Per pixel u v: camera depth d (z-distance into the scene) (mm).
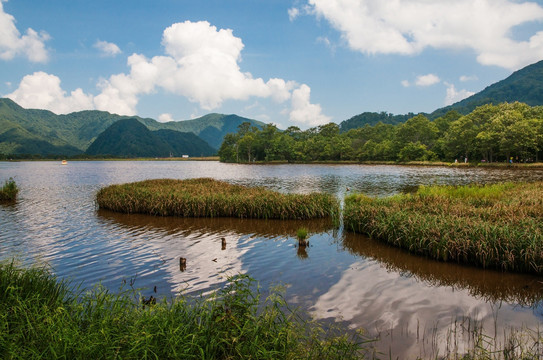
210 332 6523
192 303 9758
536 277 12258
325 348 6500
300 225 21938
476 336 8016
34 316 6707
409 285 11477
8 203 33000
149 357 5848
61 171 102562
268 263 13977
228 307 7590
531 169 80812
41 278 9070
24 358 5500
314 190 43250
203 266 13602
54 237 18875
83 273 12883
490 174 67000
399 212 18234
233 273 12719
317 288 11172
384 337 7977
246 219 24094
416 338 7926
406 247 16016
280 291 10898
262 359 6023
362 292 10820
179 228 21203
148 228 21219
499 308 9672
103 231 20406
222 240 16422
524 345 7504
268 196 25719
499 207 19016
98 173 91688
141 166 154250
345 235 19109
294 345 6516
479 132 103250
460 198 23781
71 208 29641
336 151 157000
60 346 5777
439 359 7008
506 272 12805
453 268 13281
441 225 15320
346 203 24328
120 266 13672
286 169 106812
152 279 12141
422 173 74375
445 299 10297
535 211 17625
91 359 5625
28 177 73500
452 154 113312
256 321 6957
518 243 12984
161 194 27562
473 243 13656
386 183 52344
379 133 182125
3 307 7035
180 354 5793
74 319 6898
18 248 16562
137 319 6906
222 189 32375
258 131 193875
